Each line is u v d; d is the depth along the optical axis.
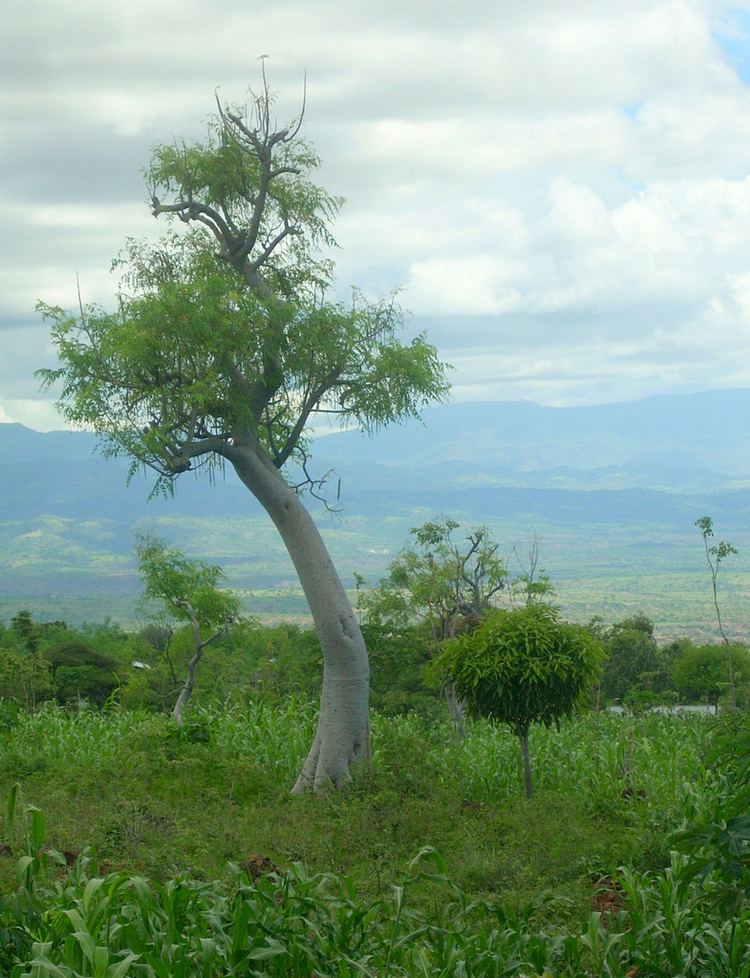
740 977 6.25
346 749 17.30
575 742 18.70
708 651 47.97
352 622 17.73
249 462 18.02
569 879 10.12
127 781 15.52
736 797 5.80
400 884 9.24
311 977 6.26
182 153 19.44
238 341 17.23
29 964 5.17
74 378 17.64
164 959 5.71
